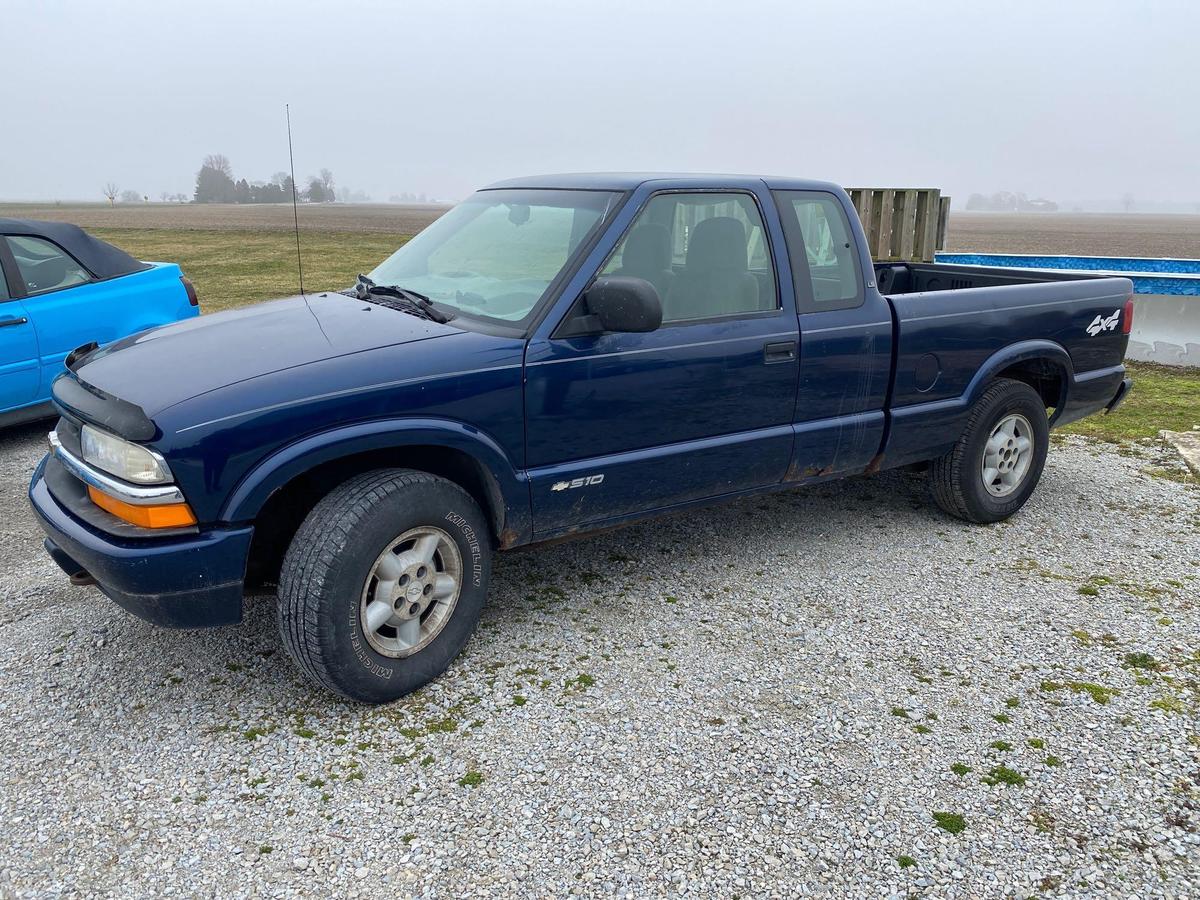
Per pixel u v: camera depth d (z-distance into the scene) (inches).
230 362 117.6
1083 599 155.9
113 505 111.2
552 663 133.7
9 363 238.8
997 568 169.0
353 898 89.0
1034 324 185.9
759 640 140.9
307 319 136.7
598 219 137.3
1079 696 125.6
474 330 128.7
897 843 97.1
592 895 89.4
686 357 140.5
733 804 102.9
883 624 146.5
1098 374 201.3
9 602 154.0
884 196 439.2
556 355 128.6
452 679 129.3
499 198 161.5
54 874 92.2
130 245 1011.3
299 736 115.8
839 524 192.1
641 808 102.1
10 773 108.4
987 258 478.3
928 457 179.3
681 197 144.0
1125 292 204.2
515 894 89.6
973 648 138.9
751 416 151.7
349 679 116.0
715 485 152.5
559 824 99.5
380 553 115.6
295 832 98.3
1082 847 96.8
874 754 112.4
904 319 165.9
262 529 122.3
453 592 127.3
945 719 120.1
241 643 139.6
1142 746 114.3
